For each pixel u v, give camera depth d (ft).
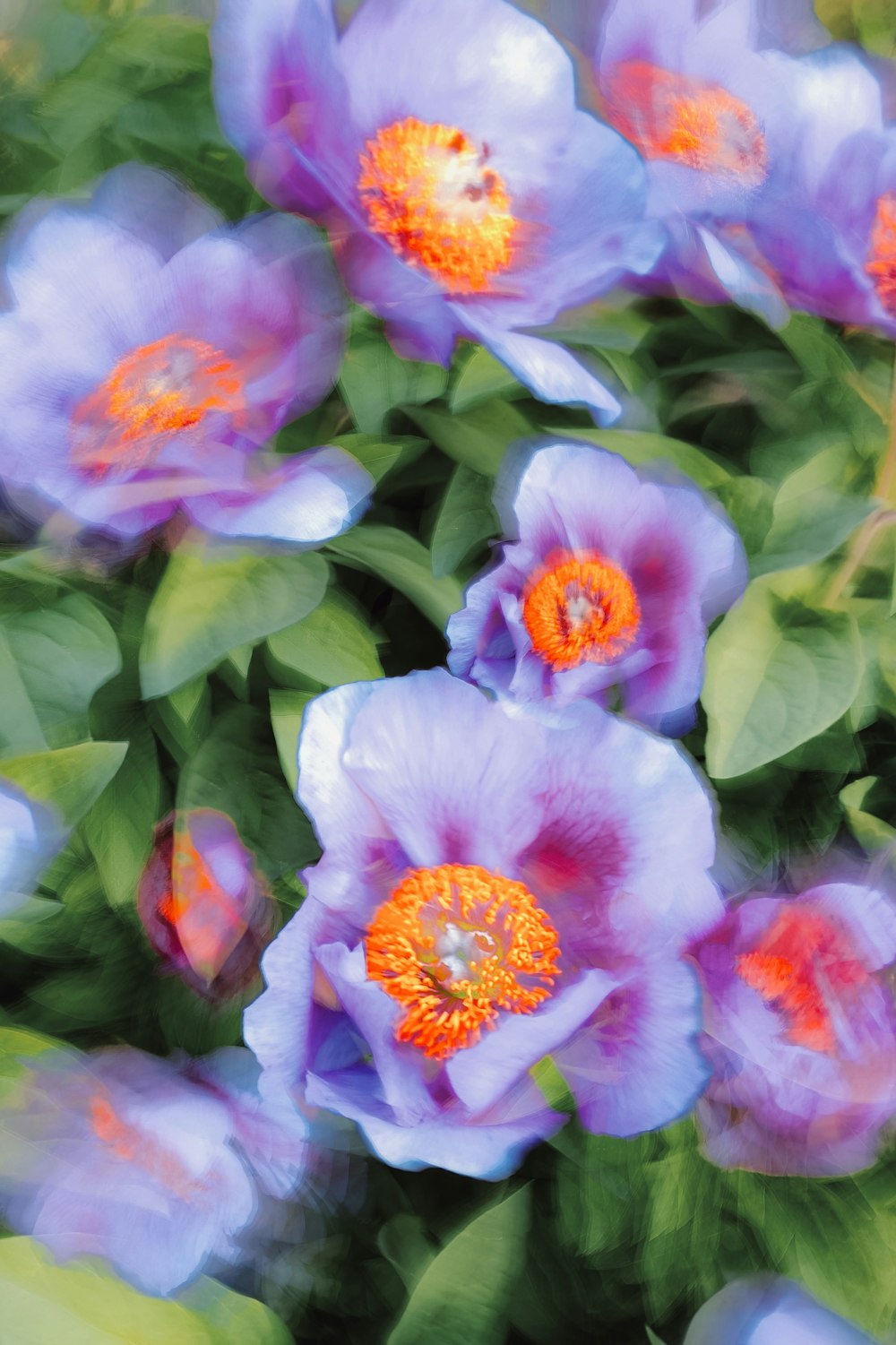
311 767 2.85
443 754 2.87
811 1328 2.93
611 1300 3.02
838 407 3.11
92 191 2.97
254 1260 3.01
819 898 2.90
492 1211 2.91
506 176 3.02
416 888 2.89
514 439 3.01
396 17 2.96
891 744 3.13
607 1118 2.82
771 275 3.10
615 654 2.90
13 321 2.84
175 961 2.95
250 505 2.83
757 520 3.02
